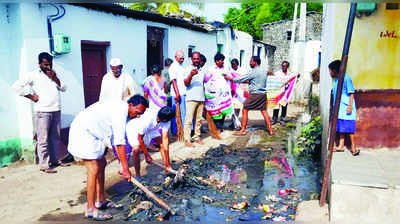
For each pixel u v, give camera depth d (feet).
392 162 13.79
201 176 17.29
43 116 17.24
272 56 86.28
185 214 13.06
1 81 17.54
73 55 20.25
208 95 24.81
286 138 25.59
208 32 40.01
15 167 18.08
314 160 20.20
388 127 15.29
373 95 15.11
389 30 14.60
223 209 13.51
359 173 12.35
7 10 17.31
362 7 14.25
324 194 12.70
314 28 79.41
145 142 16.80
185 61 35.12
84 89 22.00
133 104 12.35
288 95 31.55
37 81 16.97
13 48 17.65
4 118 17.87
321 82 23.36
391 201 11.22
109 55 23.62
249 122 32.27
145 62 28.02
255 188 15.74
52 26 18.69
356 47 14.93
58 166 18.45
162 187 15.51
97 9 21.90
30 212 13.12
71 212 13.16
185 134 22.84
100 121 12.14
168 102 25.38
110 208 13.60
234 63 28.68
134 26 26.03
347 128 14.61
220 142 24.32
